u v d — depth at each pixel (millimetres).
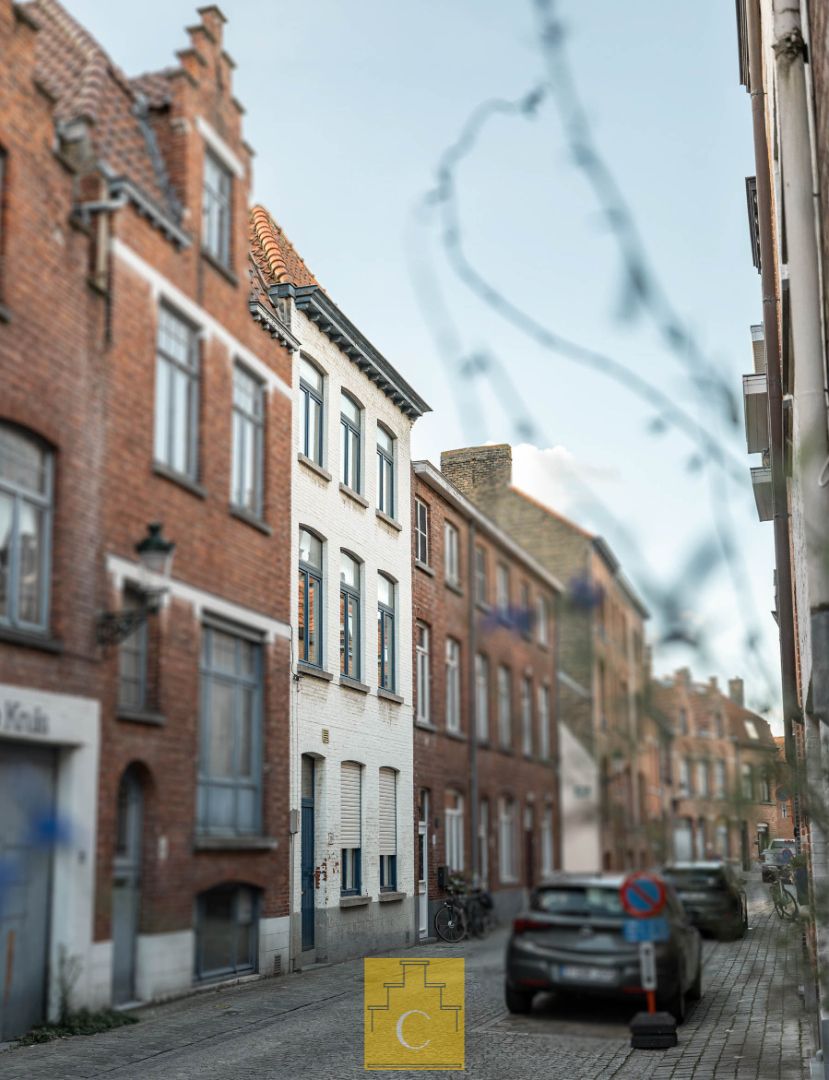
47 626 10734
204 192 14430
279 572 16078
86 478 11336
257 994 13977
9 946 10227
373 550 21516
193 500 13445
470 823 27219
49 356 10844
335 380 20078
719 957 15805
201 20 14188
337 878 19016
